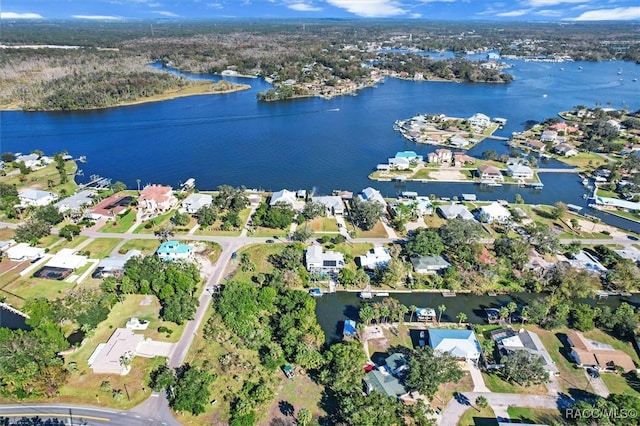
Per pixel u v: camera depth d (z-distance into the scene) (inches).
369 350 4136.3
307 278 5255.9
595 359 3944.4
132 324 4335.6
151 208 6889.8
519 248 5575.8
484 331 4419.3
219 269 5433.1
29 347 3718.0
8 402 3496.6
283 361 3905.0
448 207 7012.8
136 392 3604.8
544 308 4463.6
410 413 3412.9
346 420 3228.3
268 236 6264.8
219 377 3757.4
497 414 3462.1
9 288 5009.8
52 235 6195.9
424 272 5388.8
